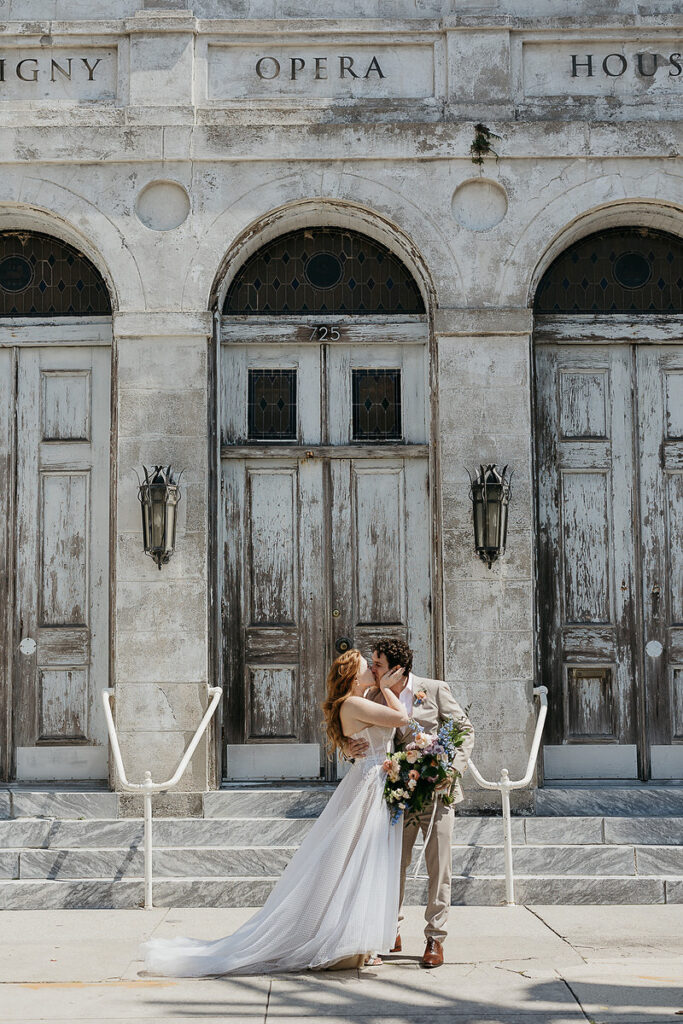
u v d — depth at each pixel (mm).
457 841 8680
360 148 9531
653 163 9586
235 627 9633
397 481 9750
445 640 9164
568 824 8734
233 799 9000
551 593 9711
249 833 8711
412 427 9789
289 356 9883
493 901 8055
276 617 9656
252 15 9844
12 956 6676
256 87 9703
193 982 6074
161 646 9125
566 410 9867
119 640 9133
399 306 9898
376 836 6254
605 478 9828
